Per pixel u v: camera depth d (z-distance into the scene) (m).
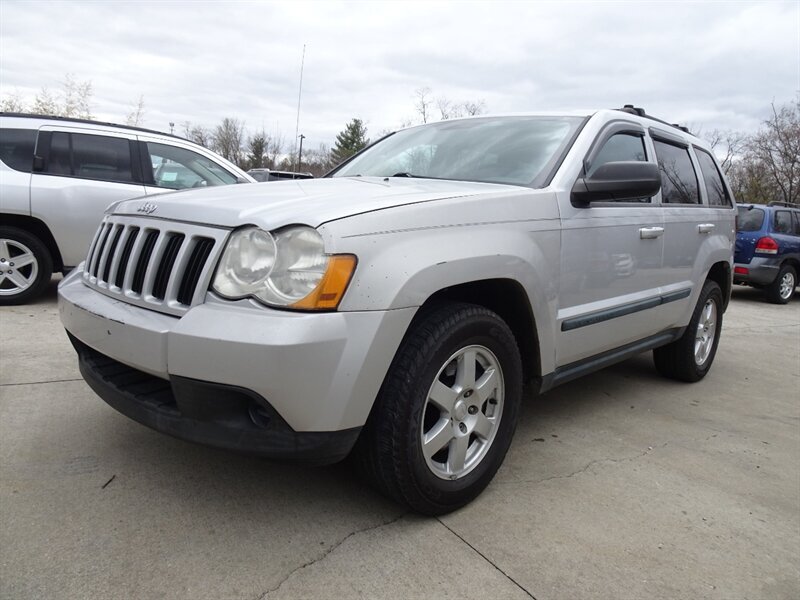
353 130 67.75
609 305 3.19
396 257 2.05
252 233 1.98
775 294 10.38
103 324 2.21
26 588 1.82
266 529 2.22
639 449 3.21
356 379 1.96
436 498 2.29
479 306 2.40
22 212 5.48
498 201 2.53
